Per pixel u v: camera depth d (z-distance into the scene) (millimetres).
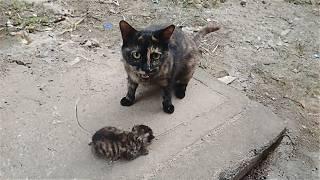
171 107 592
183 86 630
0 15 788
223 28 863
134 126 533
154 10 880
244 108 620
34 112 577
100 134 506
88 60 694
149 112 590
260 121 603
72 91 619
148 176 500
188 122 583
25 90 615
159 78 566
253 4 955
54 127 556
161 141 547
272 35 864
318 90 746
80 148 528
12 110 578
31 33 756
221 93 643
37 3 835
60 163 508
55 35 759
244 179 583
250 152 557
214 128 579
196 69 692
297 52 829
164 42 541
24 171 497
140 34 537
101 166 506
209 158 536
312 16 938
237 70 764
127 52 544
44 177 491
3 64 666
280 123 609
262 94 722
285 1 974
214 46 812
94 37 770
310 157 627
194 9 905
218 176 517
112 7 868
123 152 505
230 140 565
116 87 633
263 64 787
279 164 612
